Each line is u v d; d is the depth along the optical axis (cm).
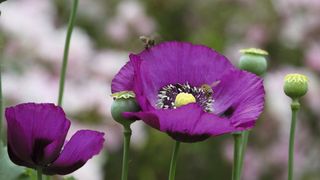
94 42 233
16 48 185
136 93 77
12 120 75
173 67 85
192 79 85
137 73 77
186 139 77
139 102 77
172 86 85
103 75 191
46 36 190
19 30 188
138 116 76
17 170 90
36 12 203
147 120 76
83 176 162
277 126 217
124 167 83
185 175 214
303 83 88
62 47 189
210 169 215
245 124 81
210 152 216
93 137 77
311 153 225
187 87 85
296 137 221
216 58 85
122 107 80
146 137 208
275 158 218
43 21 196
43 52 187
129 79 82
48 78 186
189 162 214
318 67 226
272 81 218
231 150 214
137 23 230
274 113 215
